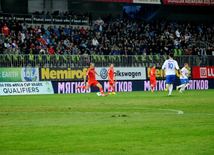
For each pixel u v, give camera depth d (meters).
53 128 10.55
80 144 8.26
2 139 8.91
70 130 10.16
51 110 15.91
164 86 39.97
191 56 40.78
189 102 19.56
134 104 18.72
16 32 39.44
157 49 44.22
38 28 41.41
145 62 39.03
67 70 35.84
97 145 8.13
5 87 32.53
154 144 8.17
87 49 40.34
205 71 41.53
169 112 14.52
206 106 17.11
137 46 43.88
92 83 26.67
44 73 34.84
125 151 7.51
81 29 43.59
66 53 38.69
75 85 36.28
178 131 9.80
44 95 30.58
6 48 35.66
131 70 38.28
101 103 19.70
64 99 23.86
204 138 8.79
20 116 13.64
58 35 42.47
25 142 8.54
